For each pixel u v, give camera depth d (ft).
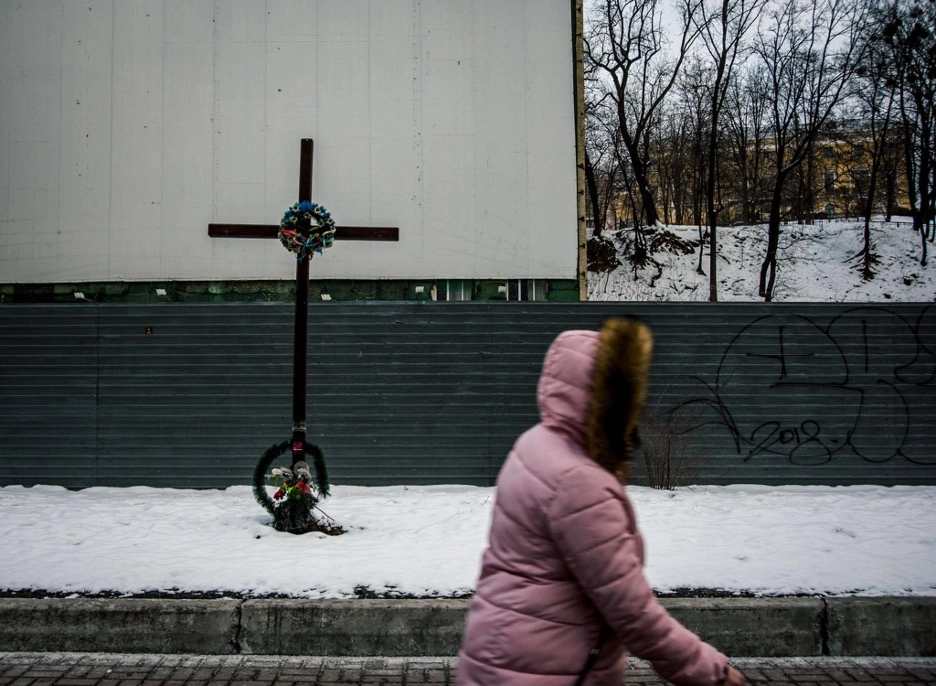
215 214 37.55
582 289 37.63
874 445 33.09
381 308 33.24
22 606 16.99
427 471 32.96
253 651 16.83
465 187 37.76
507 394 33.14
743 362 33.27
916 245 110.83
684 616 17.03
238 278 37.37
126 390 33.04
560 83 38.06
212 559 19.85
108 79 37.91
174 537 22.25
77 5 38.11
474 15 38.19
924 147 101.30
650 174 124.67
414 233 37.65
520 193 37.83
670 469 32.48
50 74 37.99
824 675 15.85
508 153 37.91
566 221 37.76
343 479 32.83
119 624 16.92
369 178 37.68
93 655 16.67
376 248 37.55
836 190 132.87
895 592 18.01
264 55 37.99
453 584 18.15
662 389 33.12
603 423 6.79
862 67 89.66
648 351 7.03
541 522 6.59
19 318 33.14
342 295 37.60
